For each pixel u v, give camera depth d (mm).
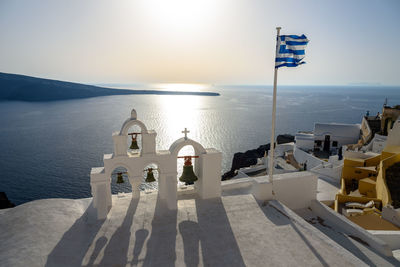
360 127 46781
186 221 9156
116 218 9250
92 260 7094
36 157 88812
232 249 7641
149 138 10031
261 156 63531
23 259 6828
